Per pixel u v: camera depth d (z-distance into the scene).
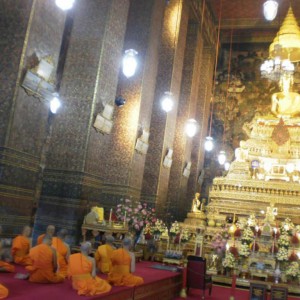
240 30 23.53
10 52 7.76
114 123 12.99
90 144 10.34
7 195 7.51
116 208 12.34
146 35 13.48
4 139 7.43
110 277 6.62
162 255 11.81
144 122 13.36
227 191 17.16
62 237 7.26
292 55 20.52
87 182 10.23
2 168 7.37
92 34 10.87
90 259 5.77
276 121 20.00
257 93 22.83
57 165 10.24
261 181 16.94
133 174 12.75
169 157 15.90
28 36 7.79
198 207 16.22
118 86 13.24
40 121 8.30
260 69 21.27
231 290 9.12
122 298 6.23
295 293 9.66
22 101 7.79
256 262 10.66
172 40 16.33
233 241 11.78
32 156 8.13
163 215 15.72
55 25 8.60
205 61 22.11
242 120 22.61
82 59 10.77
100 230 9.47
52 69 8.48
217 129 22.80
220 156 18.44
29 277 6.07
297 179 17.44
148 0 13.79
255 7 21.58
